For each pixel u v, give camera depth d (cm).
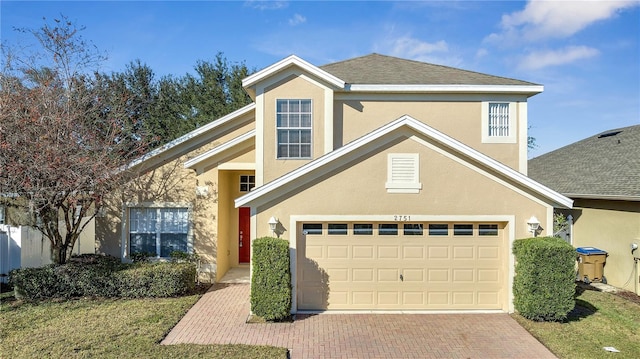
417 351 788
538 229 1024
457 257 1046
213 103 2970
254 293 939
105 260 1255
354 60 1614
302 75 1245
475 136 1320
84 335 835
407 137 1030
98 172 1136
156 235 1362
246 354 746
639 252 1206
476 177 1030
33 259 1304
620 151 1662
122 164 1269
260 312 934
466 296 1043
